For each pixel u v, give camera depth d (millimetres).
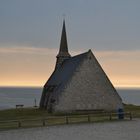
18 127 45875
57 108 61906
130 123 47375
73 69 64188
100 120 50750
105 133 39281
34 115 61625
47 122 50375
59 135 38500
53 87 69375
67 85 62656
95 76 64375
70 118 54625
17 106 94062
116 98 64938
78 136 37594
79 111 62844
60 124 47688
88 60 64188
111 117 53656
